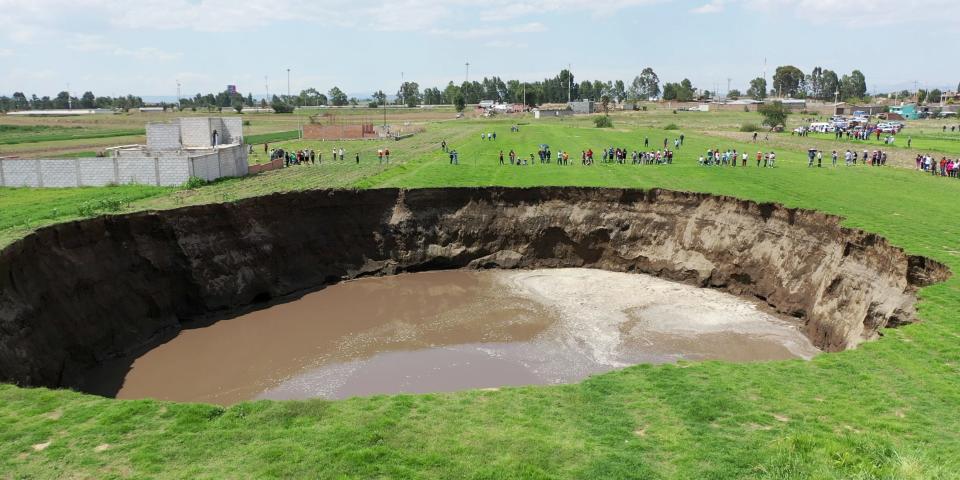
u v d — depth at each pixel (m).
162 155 60.31
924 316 26.00
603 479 16.20
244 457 17.16
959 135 106.19
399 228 50.06
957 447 16.77
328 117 180.38
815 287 37.22
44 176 53.88
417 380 30.58
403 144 99.31
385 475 16.36
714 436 18.27
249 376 31.27
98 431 18.48
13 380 25.08
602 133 113.94
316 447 17.73
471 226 51.03
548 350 33.88
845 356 23.89
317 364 32.69
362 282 47.50
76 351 31.17
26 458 16.95
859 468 15.87
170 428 18.81
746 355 32.78
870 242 34.91
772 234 42.41
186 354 34.06
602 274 48.41
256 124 161.25
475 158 76.00
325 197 48.75
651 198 50.00
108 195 48.38
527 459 17.16
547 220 51.00
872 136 102.88
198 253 40.44
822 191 49.47
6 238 30.58
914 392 20.42
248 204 44.25
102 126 148.75
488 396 21.70
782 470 16.08
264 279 43.41
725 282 43.81
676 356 32.75
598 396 21.52
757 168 64.31
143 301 36.75
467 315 39.69
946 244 33.00
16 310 27.95
